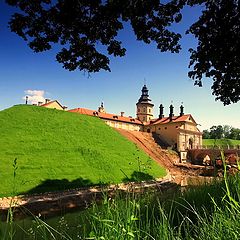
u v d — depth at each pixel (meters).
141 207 5.14
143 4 13.72
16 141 41.09
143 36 15.23
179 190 7.71
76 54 14.85
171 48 15.98
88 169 36.97
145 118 117.25
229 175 6.04
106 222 2.99
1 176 28.11
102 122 66.56
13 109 55.62
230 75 17.41
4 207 18.34
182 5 14.82
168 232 3.02
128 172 39.53
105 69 15.40
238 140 87.94
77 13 13.04
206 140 103.12
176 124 91.31
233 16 15.20
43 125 51.16
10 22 13.00
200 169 54.06
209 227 3.01
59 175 32.47
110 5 13.33
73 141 47.06
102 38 14.58
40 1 12.60
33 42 13.70
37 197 23.36
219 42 15.80
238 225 2.56
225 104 18.73
